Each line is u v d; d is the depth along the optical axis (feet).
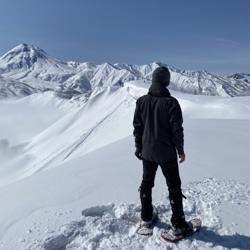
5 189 25.36
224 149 33.86
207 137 40.93
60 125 336.08
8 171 246.68
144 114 16.40
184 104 181.06
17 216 18.88
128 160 29.60
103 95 358.23
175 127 15.69
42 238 16.10
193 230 16.43
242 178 24.14
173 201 16.28
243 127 49.88
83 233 16.60
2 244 16.06
